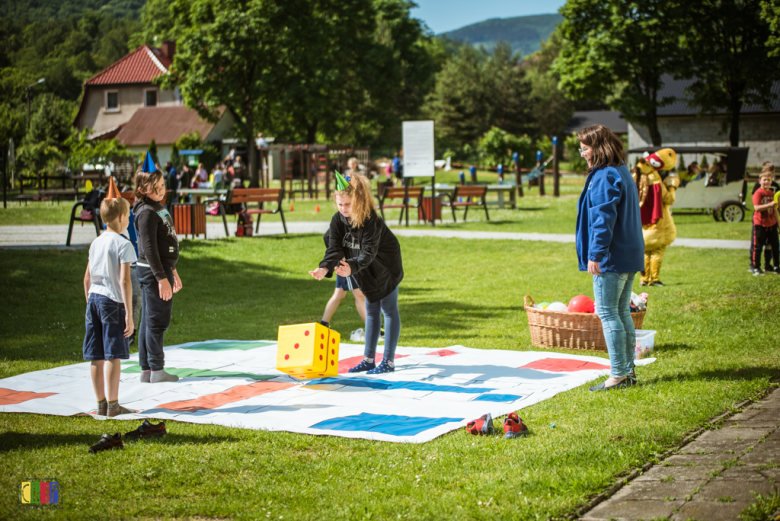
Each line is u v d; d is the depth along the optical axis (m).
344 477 3.80
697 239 17.50
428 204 22.47
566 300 10.32
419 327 8.97
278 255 16.02
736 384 5.29
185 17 47.44
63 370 6.82
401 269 6.55
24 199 30.92
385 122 67.75
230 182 30.69
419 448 4.25
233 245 16.88
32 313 10.20
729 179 22.86
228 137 50.41
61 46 132.50
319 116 53.03
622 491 3.46
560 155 80.75
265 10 43.31
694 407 4.75
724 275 11.42
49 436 4.68
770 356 6.31
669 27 34.31
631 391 5.34
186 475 3.87
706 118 50.44
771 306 8.52
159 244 6.23
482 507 3.33
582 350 7.25
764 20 34.09
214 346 8.02
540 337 7.54
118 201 5.21
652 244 10.80
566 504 3.29
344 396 5.61
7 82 104.31
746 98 37.00
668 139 51.88
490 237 18.81
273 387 6.00
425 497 3.49
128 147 53.47
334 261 6.39
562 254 15.84
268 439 4.51
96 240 5.21
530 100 85.75
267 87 43.78
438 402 5.36
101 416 5.17
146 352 6.26
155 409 5.35
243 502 3.49
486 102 82.62
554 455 3.93
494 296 11.01
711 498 3.25
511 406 5.15
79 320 9.85
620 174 5.52
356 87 56.44
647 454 3.90
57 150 49.34
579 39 36.66
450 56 113.75
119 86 60.00
